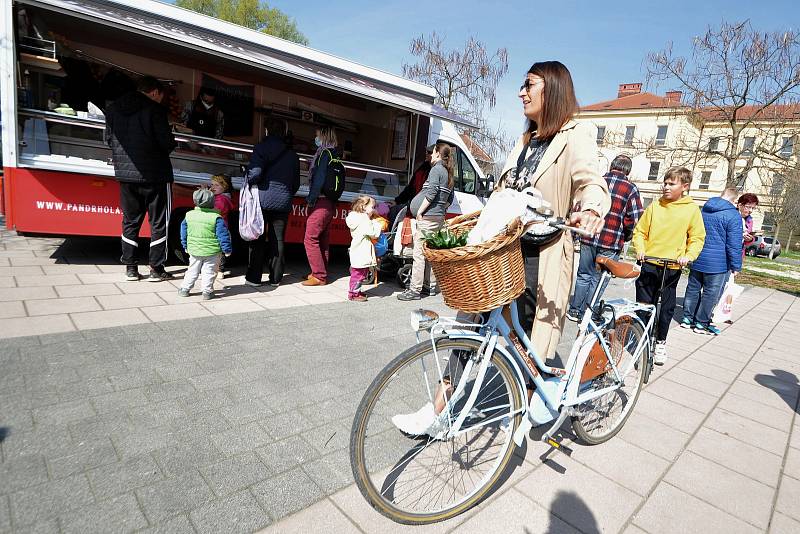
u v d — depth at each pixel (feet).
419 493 7.50
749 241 22.65
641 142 75.77
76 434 8.03
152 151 16.30
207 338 12.89
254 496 7.04
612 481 8.51
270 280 19.88
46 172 17.10
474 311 6.56
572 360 8.68
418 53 69.05
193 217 15.76
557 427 8.41
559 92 8.02
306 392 10.43
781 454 10.05
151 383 10.06
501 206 6.69
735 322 23.00
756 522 7.73
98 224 18.04
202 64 25.30
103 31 21.62
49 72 18.97
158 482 7.09
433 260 6.44
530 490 8.02
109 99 22.49
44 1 13.21
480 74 67.92
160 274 17.87
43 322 12.70
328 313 16.53
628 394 10.61
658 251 15.38
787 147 61.05
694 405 12.33
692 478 8.86
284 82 27.94
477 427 7.50
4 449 7.46
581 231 6.93
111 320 13.39
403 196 24.40
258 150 18.02
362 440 6.57
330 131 19.40
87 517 6.26
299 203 22.85
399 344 14.02
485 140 74.69
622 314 9.61
